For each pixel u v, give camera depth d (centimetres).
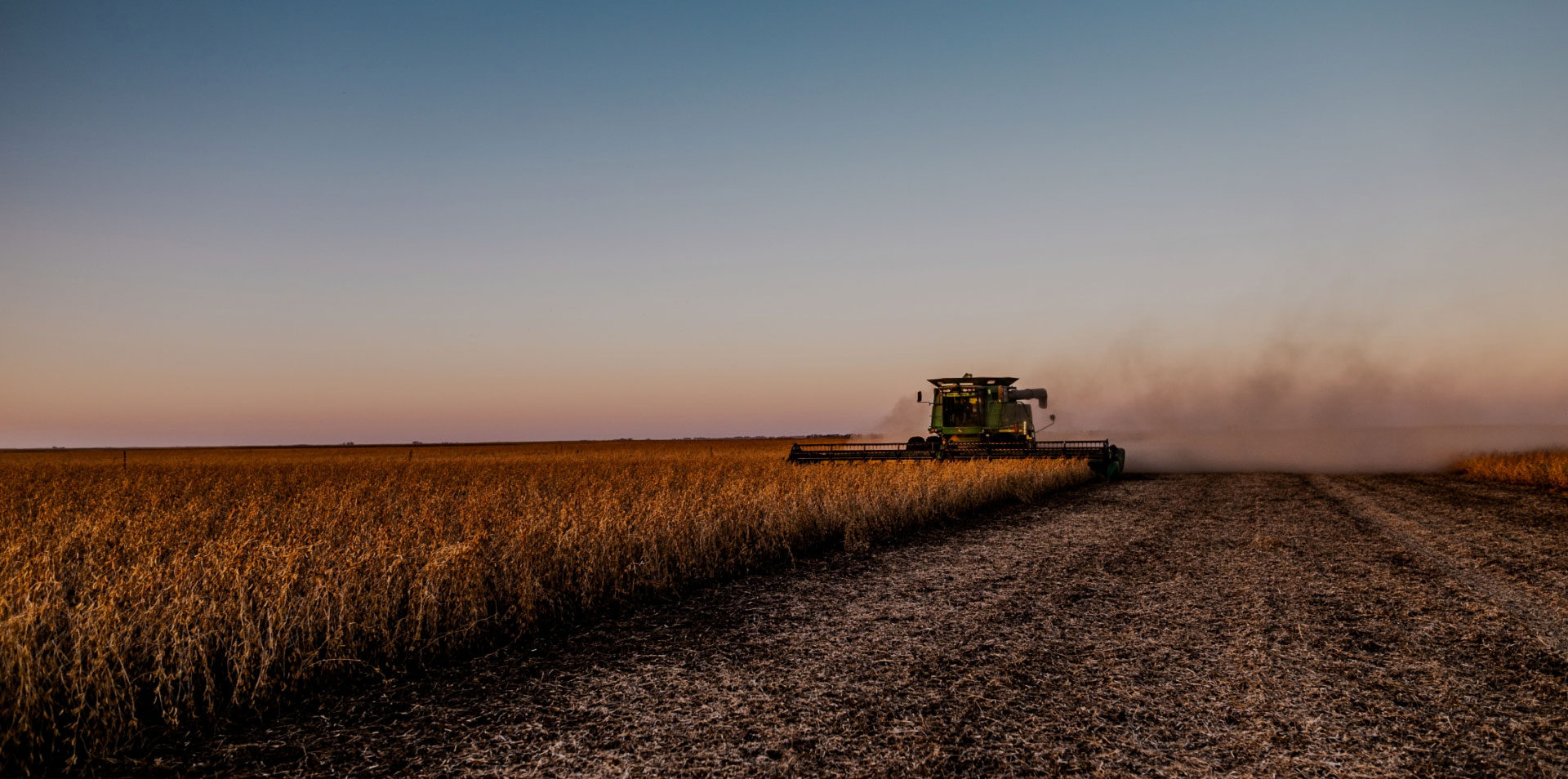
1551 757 411
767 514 1146
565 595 785
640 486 1744
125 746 444
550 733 461
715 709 496
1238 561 1005
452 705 514
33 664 453
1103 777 392
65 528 980
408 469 2934
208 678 490
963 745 434
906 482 1578
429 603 640
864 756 421
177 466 3538
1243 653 599
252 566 635
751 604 795
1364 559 1012
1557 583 850
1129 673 555
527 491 1645
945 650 617
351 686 554
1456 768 400
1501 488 2133
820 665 582
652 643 656
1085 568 966
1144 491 2120
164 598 588
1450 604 754
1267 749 425
